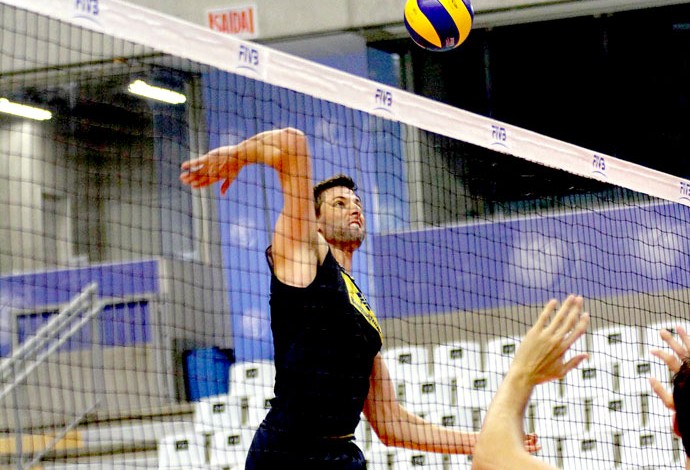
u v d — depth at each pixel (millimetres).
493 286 12469
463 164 13305
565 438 9859
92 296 10992
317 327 4523
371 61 14938
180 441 10227
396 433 5027
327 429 4520
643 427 10914
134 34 4152
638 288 11383
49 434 10328
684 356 2893
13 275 12508
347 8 14398
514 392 2400
